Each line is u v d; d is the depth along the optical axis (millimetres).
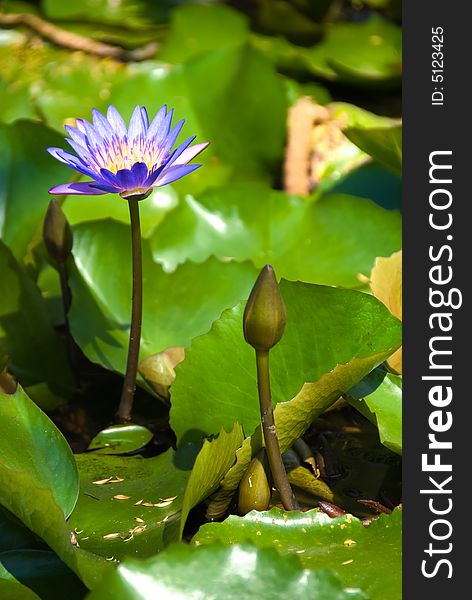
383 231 1975
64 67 2646
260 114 2326
